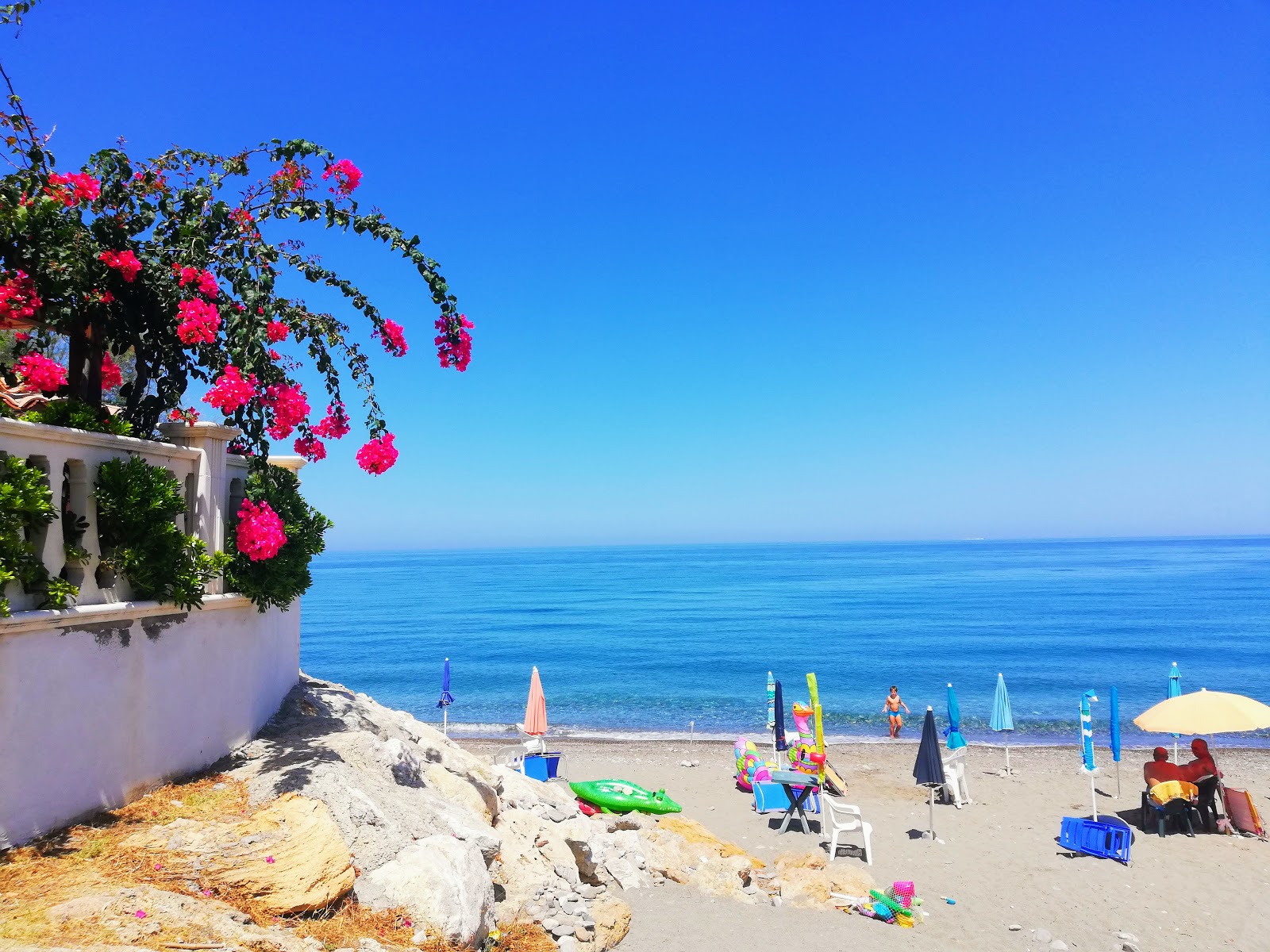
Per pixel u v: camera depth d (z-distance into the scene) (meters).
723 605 95.56
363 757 7.79
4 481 5.18
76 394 7.32
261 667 8.38
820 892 10.30
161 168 7.39
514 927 6.94
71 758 5.70
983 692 37.94
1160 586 113.94
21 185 6.75
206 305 6.62
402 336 7.84
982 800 17.27
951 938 10.05
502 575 178.62
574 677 43.94
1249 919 10.95
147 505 6.21
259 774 7.01
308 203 7.49
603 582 145.38
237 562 7.56
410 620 79.56
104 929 4.36
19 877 4.86
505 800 10.23
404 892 5.83
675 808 14.05
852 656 51.62
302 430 8.04
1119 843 13.20
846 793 17.89
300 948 4.80
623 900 9.21
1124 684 39.62
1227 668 45.00
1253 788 19.03
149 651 6.52
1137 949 10.00
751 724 30.44
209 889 5.14
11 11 6.59
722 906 9.35
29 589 5.38
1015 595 102.81
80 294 6.79
